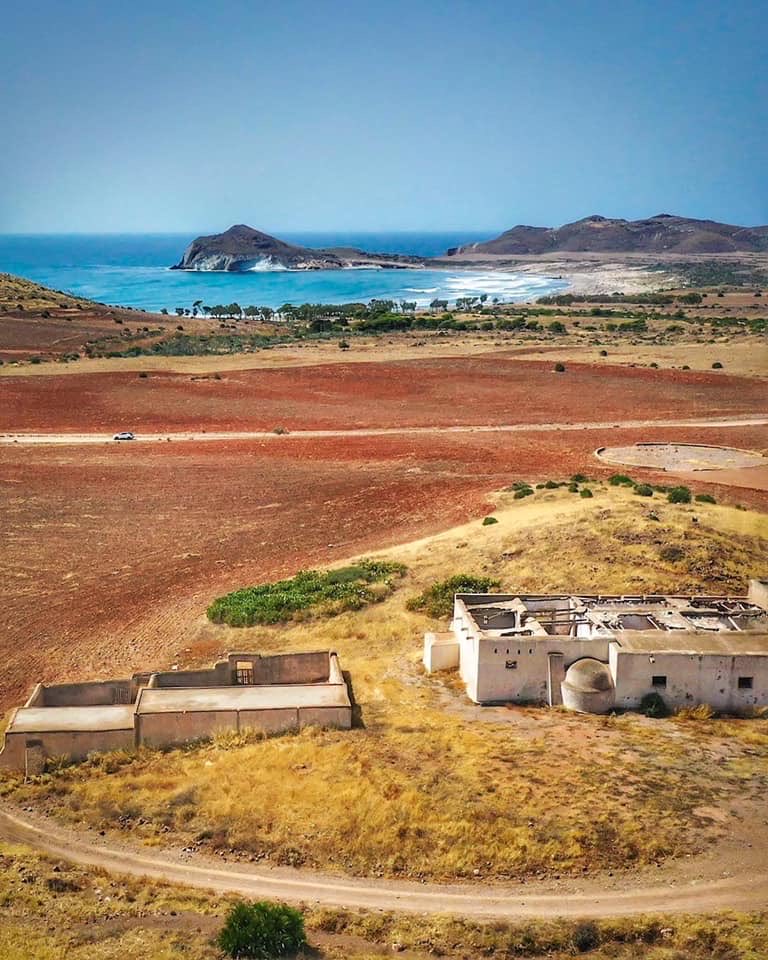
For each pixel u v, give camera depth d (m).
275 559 48.72
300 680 32.22
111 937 18.27
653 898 19.66
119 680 30.83
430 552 46.38
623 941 18.09
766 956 17.30
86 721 28.22
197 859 21.88
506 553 44.34
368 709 30.06
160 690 29.95
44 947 17.72
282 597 40.97
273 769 25.64
